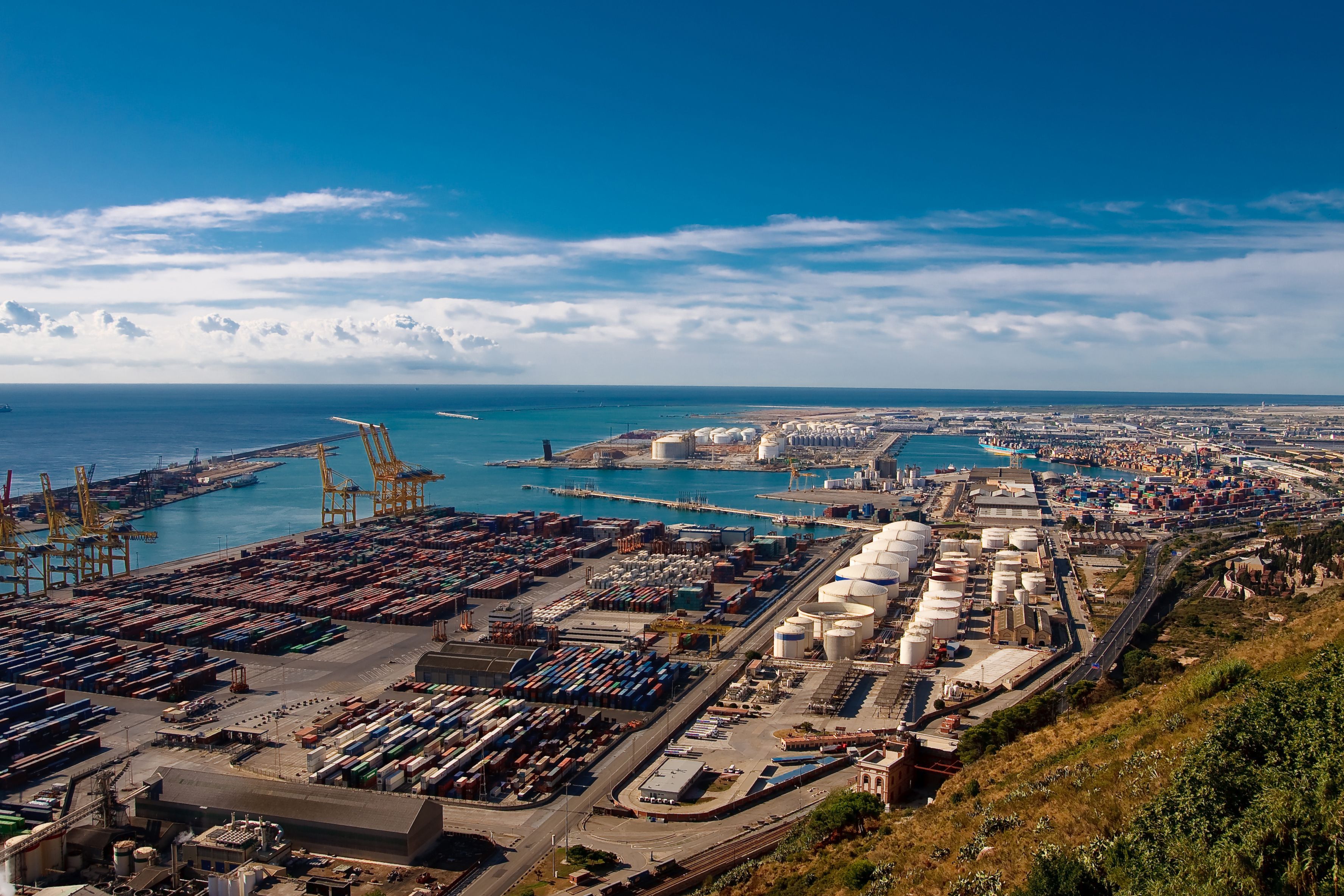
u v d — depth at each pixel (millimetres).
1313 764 77688
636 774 193625
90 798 176500
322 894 142625
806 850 135875
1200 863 71188
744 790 181250
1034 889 78062
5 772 185750
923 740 190125
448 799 180625
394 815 156375
